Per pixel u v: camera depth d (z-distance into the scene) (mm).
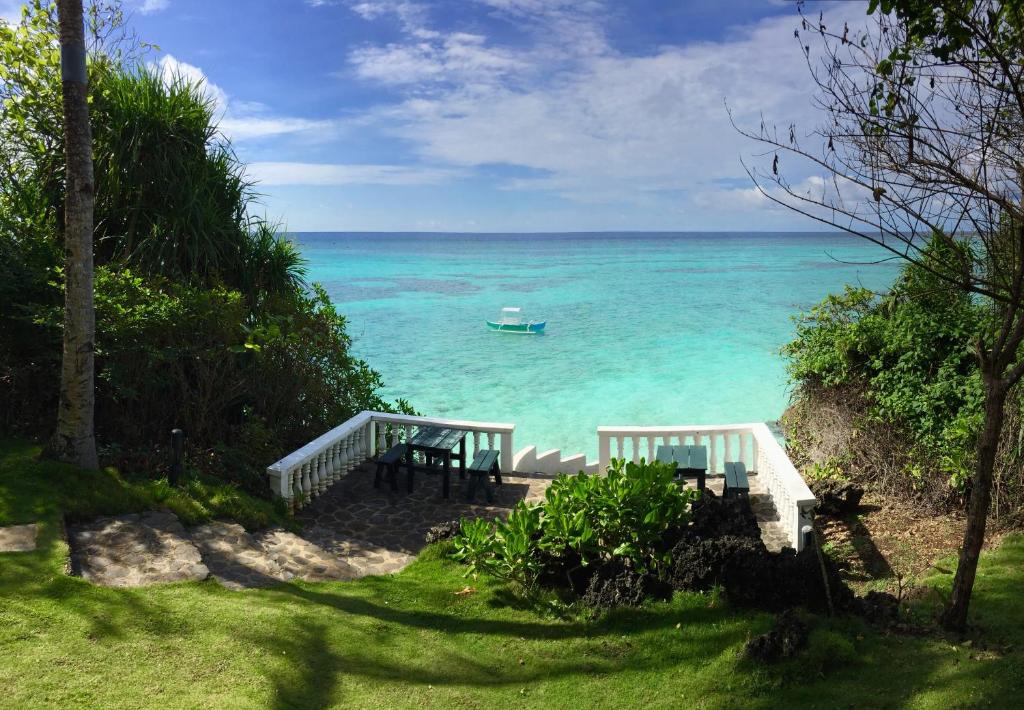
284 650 5730
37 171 12297
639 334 37531
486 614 6875
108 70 12945
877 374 11703
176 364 10797
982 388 9664
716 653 5906
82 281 8672
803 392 13273
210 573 6984
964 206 4812
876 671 5367
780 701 5188
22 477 8219
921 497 10141
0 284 10000
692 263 118125
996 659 5328
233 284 13375
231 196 13859
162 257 12148
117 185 12211
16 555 6625
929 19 4766
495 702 5395
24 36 11320
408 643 6238
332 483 11172
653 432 11805
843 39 4898
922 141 4738
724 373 27125
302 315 13031
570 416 21297
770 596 6457
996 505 9062
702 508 7445
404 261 128750
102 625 5672
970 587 5832
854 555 8930
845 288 13203
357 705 5195
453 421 12328
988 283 5109
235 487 9641
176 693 4949
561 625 6621
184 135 13117
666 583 6973
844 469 11344
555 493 7879
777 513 10070
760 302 53250
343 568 7945
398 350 33219
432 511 10227
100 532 7582
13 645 5211
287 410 12531
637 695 5473
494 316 45906
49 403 10898
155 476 9406
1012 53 4797
